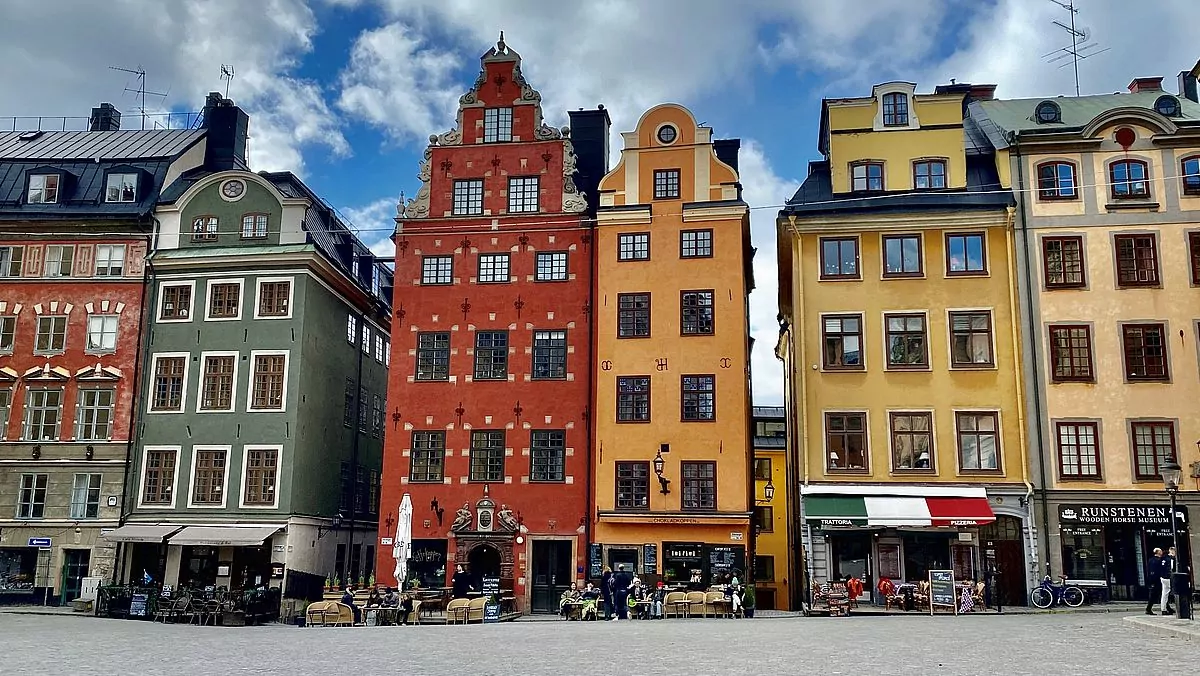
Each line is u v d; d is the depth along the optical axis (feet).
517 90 128.47
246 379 124.77
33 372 127.54
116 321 128.67
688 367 116.67
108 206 132.36
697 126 122.62
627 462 115.24
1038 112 123.75
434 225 125.80
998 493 108.37
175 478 123.44
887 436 111.75
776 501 170.19
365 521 145.48
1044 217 114.83
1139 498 106.93
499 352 121.80
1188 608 69.05
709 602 98.27
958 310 113.91
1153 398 109.40
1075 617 85.15
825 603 100.83
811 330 115.34
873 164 119.55
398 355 123.03
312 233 131.75
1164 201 113.80
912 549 108.78
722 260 118.62
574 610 102.22
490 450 119.44
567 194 124.57
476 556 119.24
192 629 90.02
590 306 121.19
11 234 131.64
